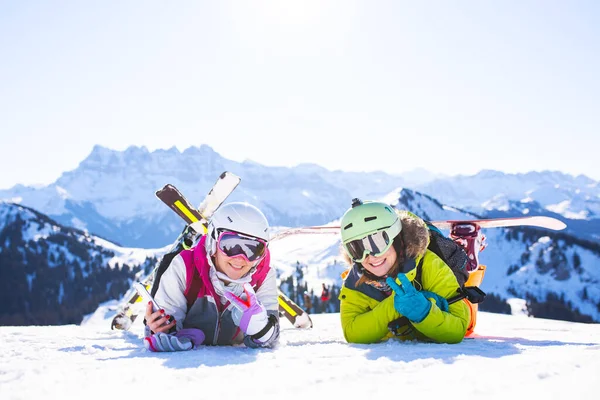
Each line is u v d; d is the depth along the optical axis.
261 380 1.91
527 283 132.12
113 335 4.24
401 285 3.15
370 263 3.29
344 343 3.53
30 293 126.69
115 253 161.62
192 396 1.67
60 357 2.70
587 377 1.63
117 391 1.75
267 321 3.09
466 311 3.36
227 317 3.31
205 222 4.62
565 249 138.75
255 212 3.13
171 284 3.22
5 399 1.68
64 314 122.31
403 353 2.64
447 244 3.68
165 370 2.15
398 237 3.32
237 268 3.11
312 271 125.62
